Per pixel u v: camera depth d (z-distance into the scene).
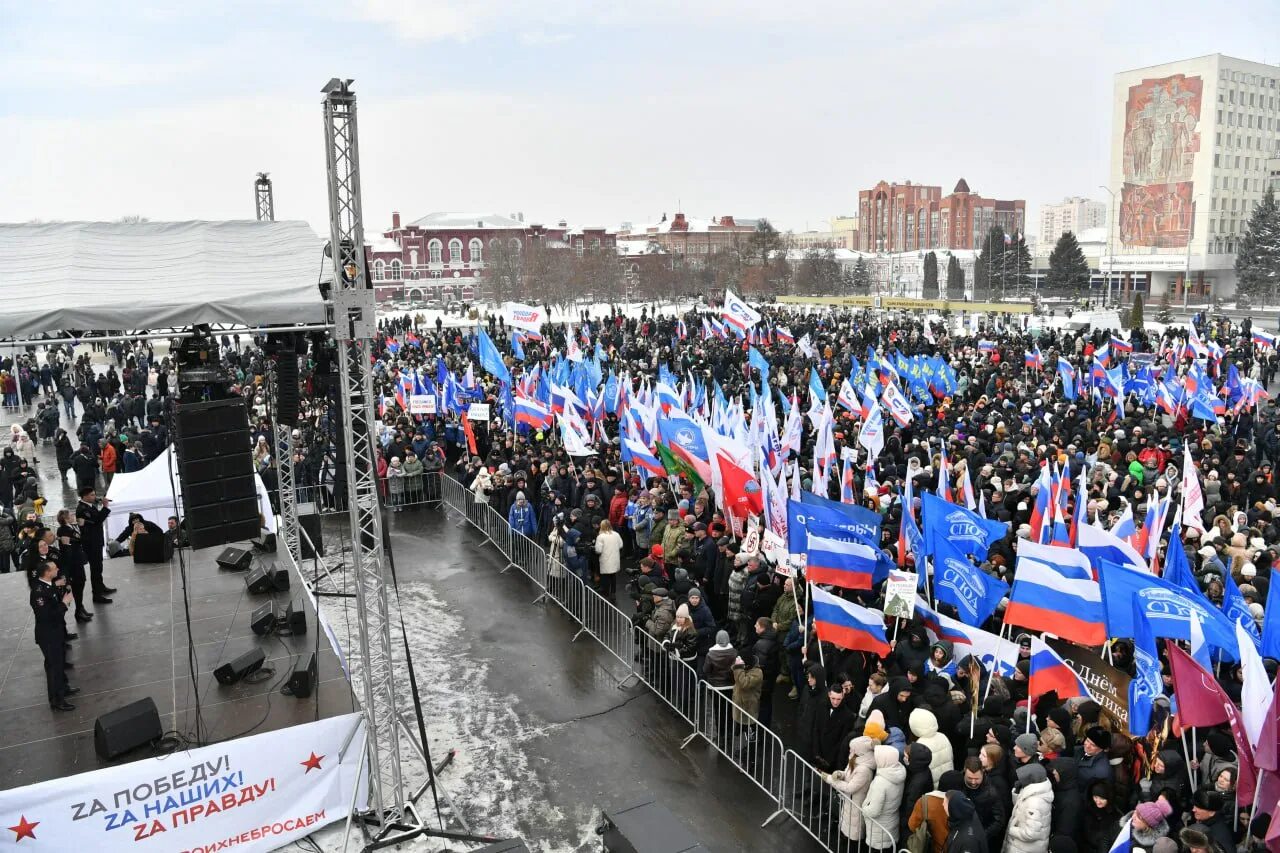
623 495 19.22
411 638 15.98
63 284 11.24
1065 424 23.86
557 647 15.62
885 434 24.70
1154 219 100.56
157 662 13.25
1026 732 9.41
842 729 10.61
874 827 9.19
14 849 9.17
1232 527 15.11
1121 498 16.03
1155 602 9.21
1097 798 8.24
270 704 11.91
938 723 9.98
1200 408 23.80
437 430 28.27
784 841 10.30
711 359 40.06
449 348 47.75
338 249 10.34
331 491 24.52
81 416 38.50
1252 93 97.31
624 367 35.72
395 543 21.44
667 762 12.03
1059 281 98.06
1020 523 16.33
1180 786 8.46
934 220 159.62
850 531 12.60
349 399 10.62
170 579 16.94
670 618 13.48
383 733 11.85
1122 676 9.81
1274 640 9.76
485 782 11.65
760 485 15.43
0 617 15.10
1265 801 7.75
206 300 10.66
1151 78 98.88
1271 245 84.44
